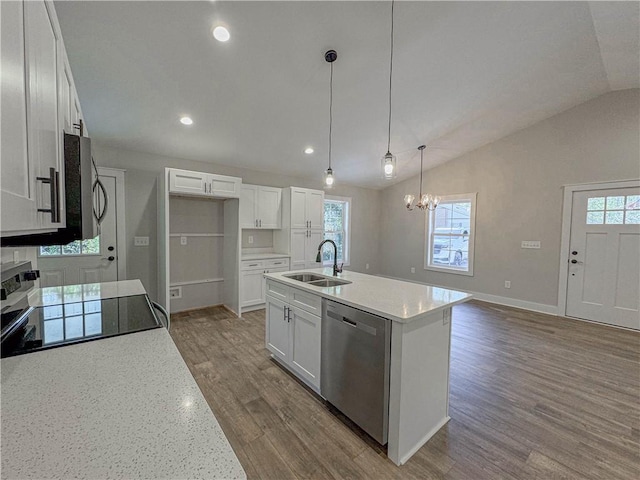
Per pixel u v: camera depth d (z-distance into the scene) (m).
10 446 0.59
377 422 1.71
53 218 0.84
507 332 3.59
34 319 1.41
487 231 5.04
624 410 2.09
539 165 4.43
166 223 3.57
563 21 2.54
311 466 1.60
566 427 1.92
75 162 1.02
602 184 3.86
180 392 0.82
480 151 5.09
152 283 3.96
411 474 1.56
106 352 1.07
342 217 6.43
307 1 2.06
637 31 2.64
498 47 2.77
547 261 4.38
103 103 2.84
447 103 3.64
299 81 2.88
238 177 4.34
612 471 1.58
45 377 0.89
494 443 1.78
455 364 2.77
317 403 2.14
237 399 2.19
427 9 2.24
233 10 2.06
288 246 4.69
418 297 1.99
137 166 3.82
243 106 3.15
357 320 1.83
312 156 4.63
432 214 5.93
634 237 3.67
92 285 2.22
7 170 0.56
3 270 1.25
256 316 4.06
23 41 0.67
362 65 2.76
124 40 2.20
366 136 4.20
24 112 0.66
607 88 3.69
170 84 2.70
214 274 4.46
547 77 3.36
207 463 0.57
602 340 3.34
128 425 0.67
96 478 0.53
